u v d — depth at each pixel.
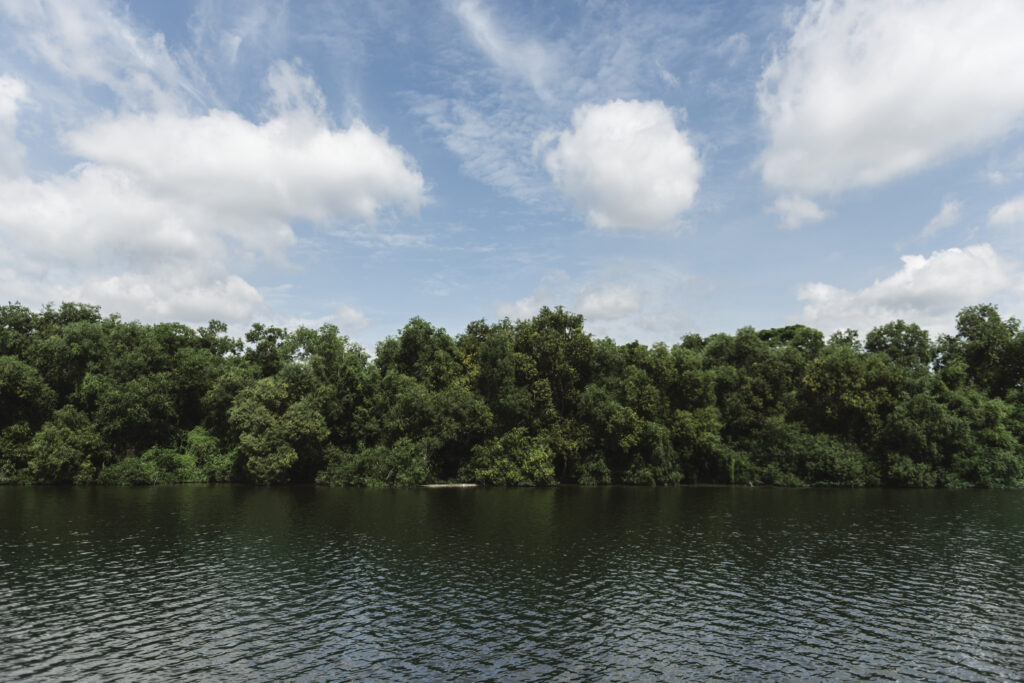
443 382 94.06
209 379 95.62
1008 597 32.66
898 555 41.91
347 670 23.16
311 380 90.19
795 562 39.84
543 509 62.16
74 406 87.19
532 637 26.80
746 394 98.69
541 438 88.19
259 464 83.06
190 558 40.03
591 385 91.75
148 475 83.62
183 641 25.91
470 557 40.88
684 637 26.89
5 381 80.25
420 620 28.81
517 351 94.25
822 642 26.38
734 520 55.94
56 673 22.64
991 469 86.31
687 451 92.25
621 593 33.12
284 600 31.59
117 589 33.22
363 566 38.38
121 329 93.81
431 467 87.81
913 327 101.94
